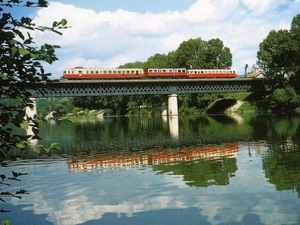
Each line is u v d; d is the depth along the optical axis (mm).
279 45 84562
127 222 10750
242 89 89125
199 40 113000
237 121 58062
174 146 29328
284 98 77312
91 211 12070
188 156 23297
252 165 18688
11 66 4215
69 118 4727
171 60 120375
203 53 108250
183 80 83500
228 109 100500
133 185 15492
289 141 27891
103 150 29359
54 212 12211
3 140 4332
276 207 11375
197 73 88000
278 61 87125
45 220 11414
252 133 36406
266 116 68125
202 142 31094
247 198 12500
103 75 78438
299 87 82562
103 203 12945
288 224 9867
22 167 22234
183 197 13062
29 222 11312
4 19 4199
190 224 10227
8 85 4254
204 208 11617
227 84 88250
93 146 32781
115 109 145750
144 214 11398
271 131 37156
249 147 25922
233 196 12852
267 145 26344
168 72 85250
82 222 11047
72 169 20672
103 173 18812
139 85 82375
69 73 75562
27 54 4242
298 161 19016
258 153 22734
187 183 15273
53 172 19953
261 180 15109
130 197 13516
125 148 29922
